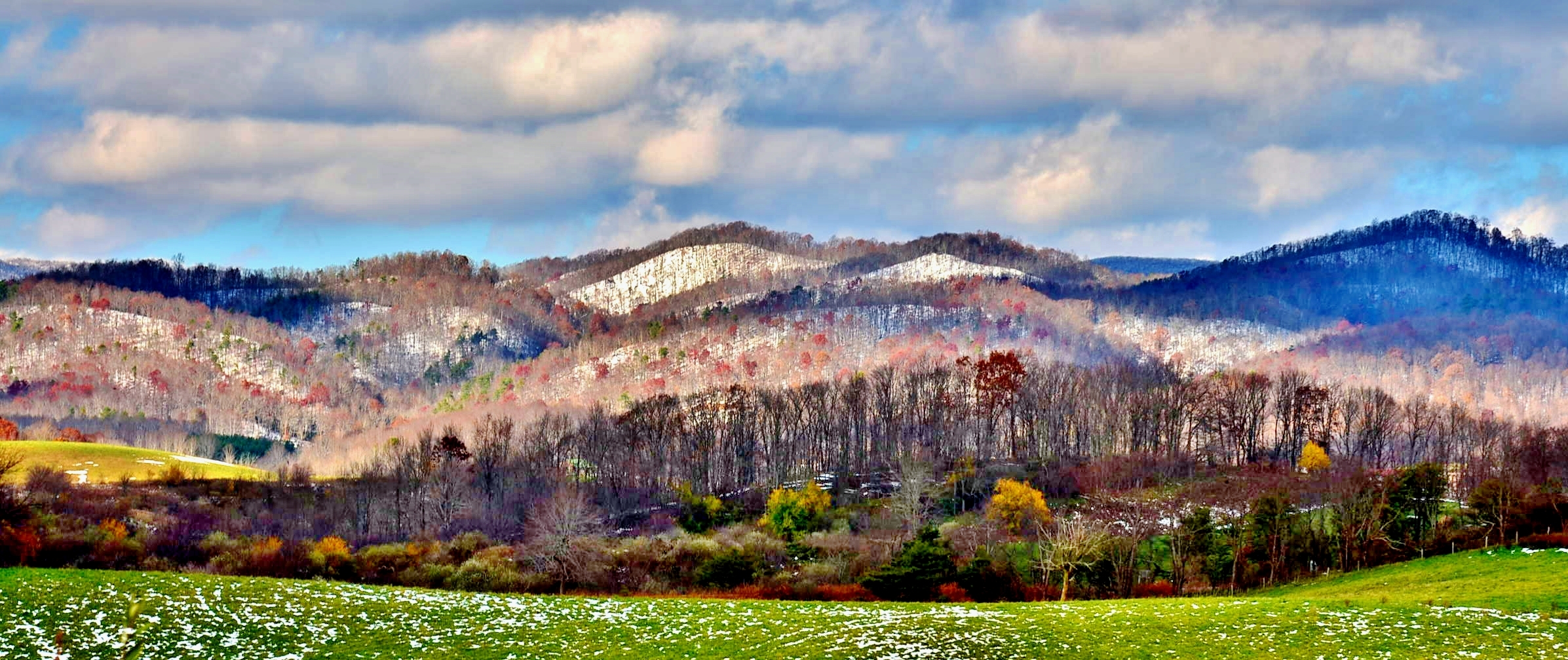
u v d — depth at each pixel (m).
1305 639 77.75
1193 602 94.88
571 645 78.62
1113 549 127.94
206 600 85.06
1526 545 122.12
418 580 129.62
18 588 84.06
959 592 114.94
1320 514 154.75
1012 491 151.75
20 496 161.25
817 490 176.00
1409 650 74.69
